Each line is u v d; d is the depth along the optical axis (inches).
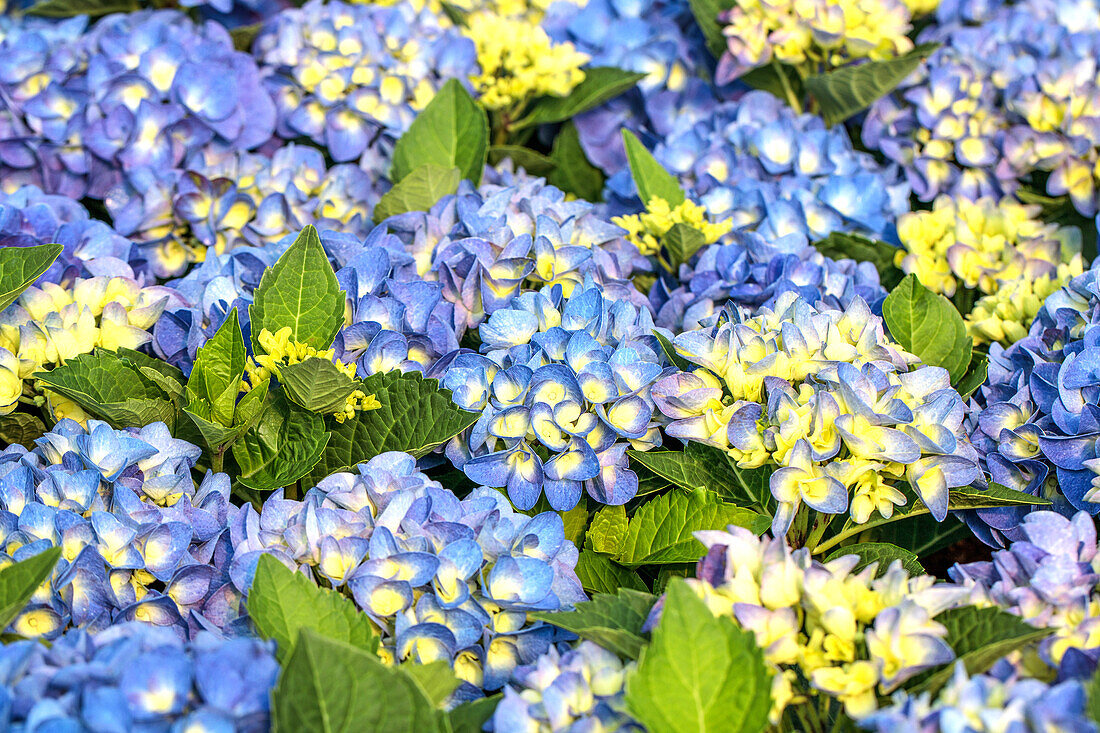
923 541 47.5
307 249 44.4
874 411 42.3
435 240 48.8
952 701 37.9
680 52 59.9
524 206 49.1
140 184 52.1
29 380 45.6
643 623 40.8
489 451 44.4
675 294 49.5
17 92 53.9
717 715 38.4
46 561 39.2
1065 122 53.2
